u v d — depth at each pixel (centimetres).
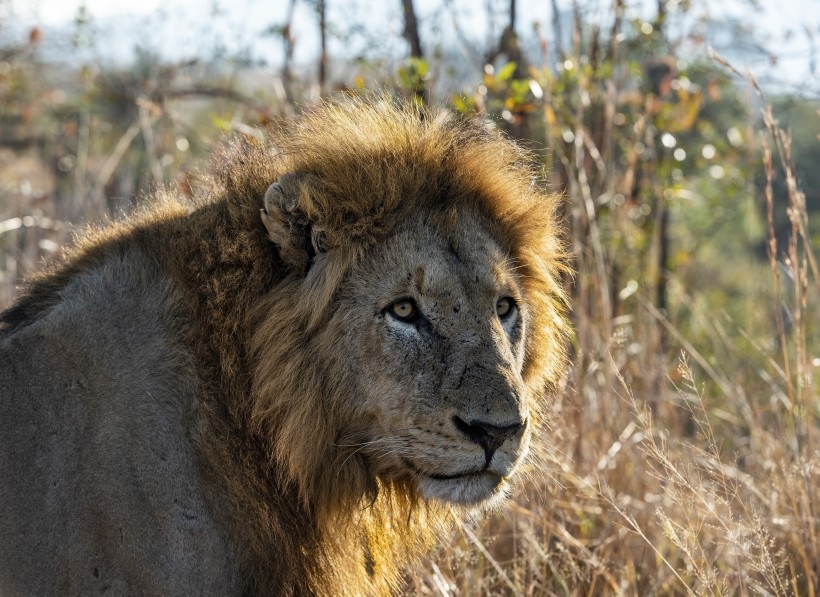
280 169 638
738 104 1541
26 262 1201
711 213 1525
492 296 613
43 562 559
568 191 1096
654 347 1056
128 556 559
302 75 1378
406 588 803
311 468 612
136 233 632
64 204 1540
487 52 1259
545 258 702
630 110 1334
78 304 597
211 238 618
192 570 569
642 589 820
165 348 589
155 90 1465
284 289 609
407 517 669
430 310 598
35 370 584
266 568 599
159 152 1345
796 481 811
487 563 810
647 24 1298
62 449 569
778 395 945
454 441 580
